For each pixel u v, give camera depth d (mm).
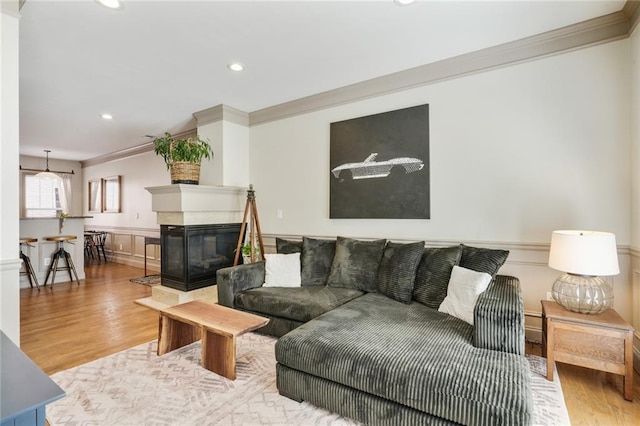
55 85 3521
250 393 2035
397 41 2686
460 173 3000
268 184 4359
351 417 1716
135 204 6785
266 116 4340
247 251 3994
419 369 1563
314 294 2891
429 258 2680
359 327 2064
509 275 2715
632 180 2338
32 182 7574
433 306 2471
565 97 2570
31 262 5043
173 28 2467
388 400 1614
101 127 5164
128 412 1851
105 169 7586
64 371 2328
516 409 1325
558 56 2590
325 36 2604
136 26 2434
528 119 2709
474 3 2201
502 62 2795
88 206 8094
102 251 7625
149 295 4449
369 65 3119
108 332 3094
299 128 4055
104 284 5137
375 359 1670
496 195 2842
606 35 2420
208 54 2879
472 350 1749
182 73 3256
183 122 4922
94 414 1834
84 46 2715
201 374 2277
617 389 2043
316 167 3918
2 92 2018
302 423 1748
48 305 3979
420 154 3186
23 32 2484
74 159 8016
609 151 2438
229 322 2322
